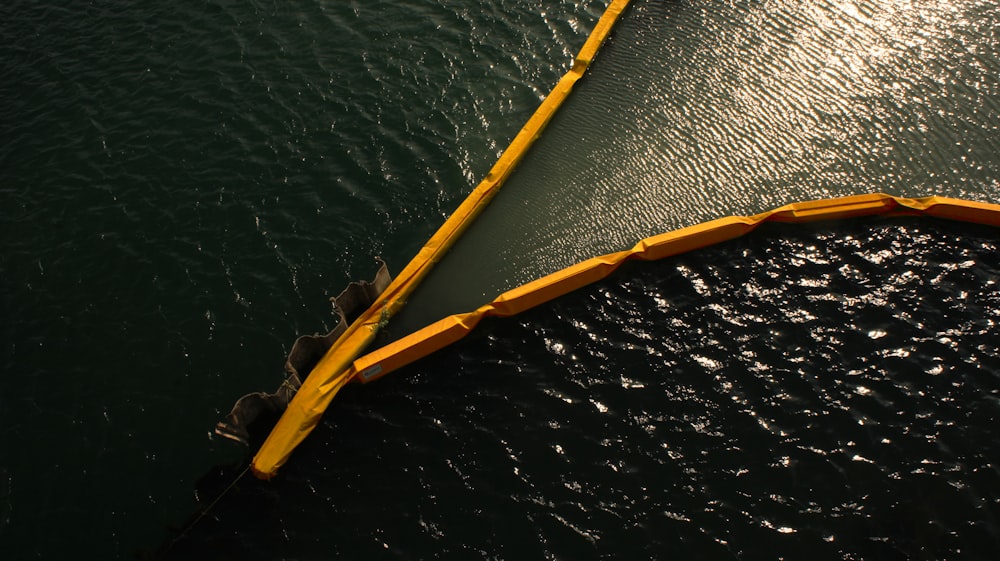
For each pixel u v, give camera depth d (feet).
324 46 99.25
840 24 95.61
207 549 59.72
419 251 78.28
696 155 83.97
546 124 87.76
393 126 89.66
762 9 98.43
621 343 70.44
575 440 64.54
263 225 81.46
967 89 87.10
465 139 87.81
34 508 62.80
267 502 62.18
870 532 58.39
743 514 59.77
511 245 77.92
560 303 73.56
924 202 76.38
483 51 97.04
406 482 62.75
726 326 70.90
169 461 65.00
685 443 63.93
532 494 61.57
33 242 81.97
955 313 70.28
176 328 74.02
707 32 96.68
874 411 64.85
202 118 92.22
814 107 87.30
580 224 78.95
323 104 92.43
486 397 67.72
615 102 89.92
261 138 89.56
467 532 59.72
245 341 72.69
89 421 67.92
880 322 70.18
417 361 70.54
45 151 90.33
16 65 100.53
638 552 58.13
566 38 97.86
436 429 65.87
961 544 57.52
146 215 83.35
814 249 75.61
